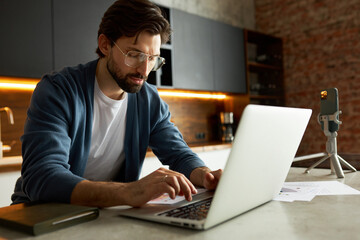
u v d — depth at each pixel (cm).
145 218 68
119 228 63
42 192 80
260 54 478
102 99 113
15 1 228
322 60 426
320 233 56
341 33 410
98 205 77
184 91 361
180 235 58
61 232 62
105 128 117
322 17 426
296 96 450
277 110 68
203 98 414
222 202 60
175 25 335
